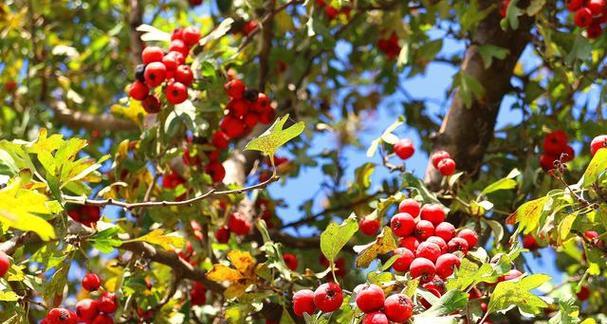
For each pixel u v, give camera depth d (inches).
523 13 37.7
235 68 42.8
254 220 40.6
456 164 38.6
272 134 30.3
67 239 32.2
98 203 32.1
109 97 49.8
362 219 34.8
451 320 28.3
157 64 35.7
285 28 42.0
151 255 35.4
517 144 41.1
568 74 39.2
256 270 34.2
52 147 32.8
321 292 30.2
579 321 30.5
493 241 35.3
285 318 34.3
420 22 43.6
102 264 46.3
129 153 40.0
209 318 38.8
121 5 50.5
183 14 48.3
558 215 31.6
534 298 29.7
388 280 29.9
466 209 35.3
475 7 39.1
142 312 36.4
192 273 36.2
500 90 39.8
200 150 38.3
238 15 41.7
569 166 41.6
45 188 32.3
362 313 29.5
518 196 38.4
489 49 39.1
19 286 33.2
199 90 37.5
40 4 46.9
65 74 48.2
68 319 31.7
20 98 47.2
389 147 39.6
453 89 39.7
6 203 27.1
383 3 43.3
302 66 45.6
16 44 47.1
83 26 50.1
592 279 37.7
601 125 39.3
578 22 36.5
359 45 48.0
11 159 31.3
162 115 36.8
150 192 38.3
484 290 32.7
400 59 42.0
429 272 30.1
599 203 30.9
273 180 31.2
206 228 38.1
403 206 32.4
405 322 28.8
